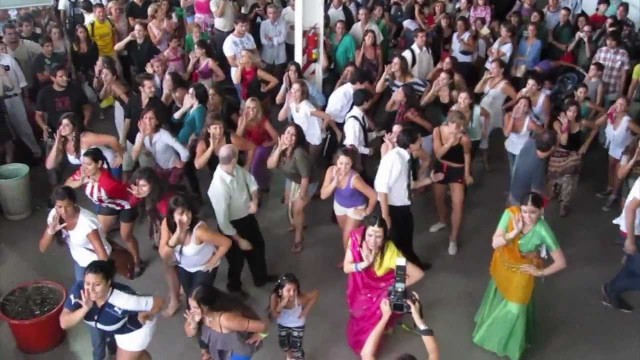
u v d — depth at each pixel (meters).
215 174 4.69
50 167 5.45
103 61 6.23
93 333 4.20
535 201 4.02
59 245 5.54
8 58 6.74
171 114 6.50
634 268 5.00
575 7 10.77
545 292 5.41
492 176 7.32
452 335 4.87
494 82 6.94
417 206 6.64
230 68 8.00
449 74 6.50
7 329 4.85
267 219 6.33
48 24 8.38
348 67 6.62
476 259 5.81
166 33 8.36
